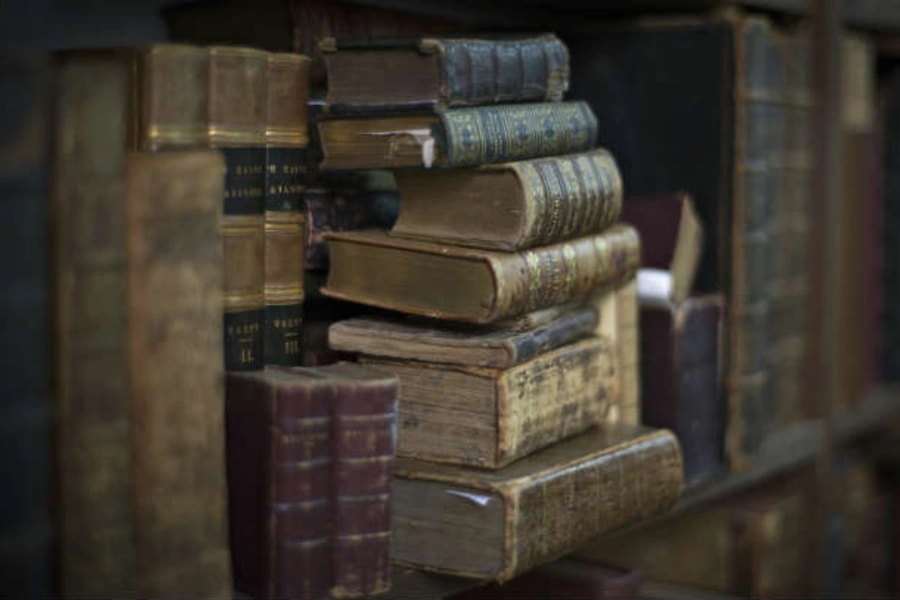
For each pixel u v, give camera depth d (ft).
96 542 2.85
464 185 3.54
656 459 4.06
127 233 2.82
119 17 4.05
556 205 3.55
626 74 5.18
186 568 2.96
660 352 4.60
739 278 5.00
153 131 3.02
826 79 5.64
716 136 4.97
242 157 3.28
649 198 4.77
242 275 3.32
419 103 3.42
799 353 5.76
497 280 3.34
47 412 2.76
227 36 4.08
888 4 6.07
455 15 4.60
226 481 3.20
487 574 3.37
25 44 3.69
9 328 2.69
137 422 2.87
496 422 3.48
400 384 3.65
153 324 2.86
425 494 3.49
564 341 3.85
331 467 3.13
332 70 3.57
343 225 3.86
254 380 3.12
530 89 3.72
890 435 6.97
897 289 6.91
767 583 5.33
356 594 3.17
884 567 7.07
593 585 4.56
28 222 2.71
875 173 6.64
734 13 5.11
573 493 3.61
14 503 2.72
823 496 5.80
